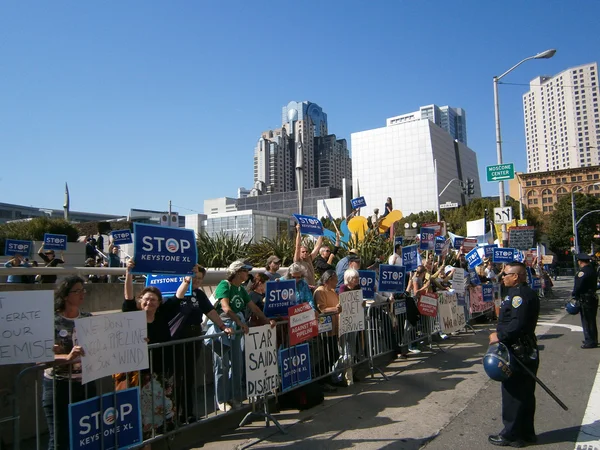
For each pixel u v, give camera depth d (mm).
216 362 5762
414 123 118562
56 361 3867
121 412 4289
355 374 7762
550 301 21156
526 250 21594
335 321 7164
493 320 14430
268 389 5680
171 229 5098
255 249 15469
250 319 6383
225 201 103812
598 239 60844
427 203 116312
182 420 5223
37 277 11391
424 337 9922
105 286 10180
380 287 8719
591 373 7848
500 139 20062
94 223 41281
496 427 5488
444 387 7172
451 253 16172
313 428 5523
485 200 63531
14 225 38312
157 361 4953
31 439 5281
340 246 13758
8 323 3598
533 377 4848
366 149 124000
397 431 5383
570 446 4879
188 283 5297
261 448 4957
